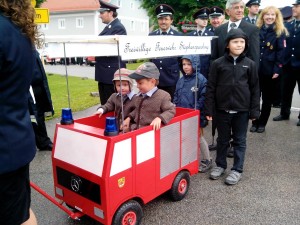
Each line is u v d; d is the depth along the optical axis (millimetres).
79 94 9695
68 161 2814
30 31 1757
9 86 1680
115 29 5281
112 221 2662
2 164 1717
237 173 3848
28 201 2008
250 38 4301
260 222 3031
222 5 17094
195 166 3600
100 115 3439
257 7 5855
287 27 6262
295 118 6746
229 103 3736
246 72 3672
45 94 4645
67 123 2924
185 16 17203
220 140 3957
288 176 4023
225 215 3152
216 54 4602
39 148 4879
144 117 3230
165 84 5023
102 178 2533
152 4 18672
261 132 5789
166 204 3348
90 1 32406
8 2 1667
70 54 2740
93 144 2611
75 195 2834
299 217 3115
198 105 4039
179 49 3037
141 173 2848
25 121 1812
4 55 1606
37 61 4445
